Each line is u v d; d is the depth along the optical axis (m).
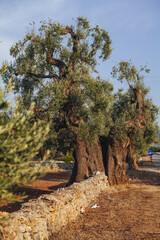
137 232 7.15
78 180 15.79
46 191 15.21
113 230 7.32
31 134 3.67
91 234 6.95
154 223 8.07
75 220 8.47
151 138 20.98
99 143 17.06
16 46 15.55
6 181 3.23
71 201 8.67
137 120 17.88
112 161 17.06
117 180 16.97
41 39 15.13
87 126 14.85
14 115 3.82
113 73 19.62
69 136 15.49
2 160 3.41
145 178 21.16
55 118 15.35
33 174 3.44
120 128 17.00
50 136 14.90
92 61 15.85
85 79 14.75
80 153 15.98
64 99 14.43
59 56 15.54
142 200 11.81
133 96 20.73
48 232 6.66
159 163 42.12
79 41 15.71
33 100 14.23
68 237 6.61
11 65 15.43
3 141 3.31
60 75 15.53
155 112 21.58
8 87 3.89
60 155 37.94
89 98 14.67
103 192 13.75
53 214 7.11
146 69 18.86
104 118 16.03
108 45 16.28
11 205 10.52
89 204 10.79
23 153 3.52
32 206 6.64
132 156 28.53
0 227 5.09
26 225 5.82
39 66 16.14
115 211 9.69
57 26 14.99
